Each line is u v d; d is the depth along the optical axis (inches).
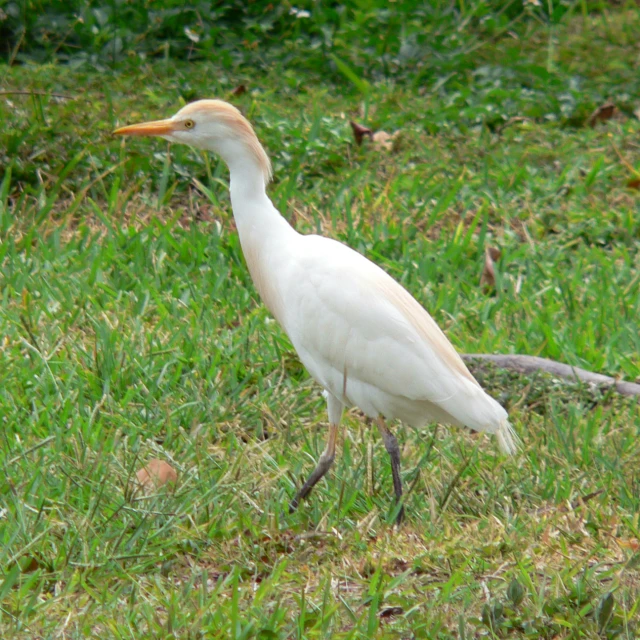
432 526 294.0
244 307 426.3
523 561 271.4
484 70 681.0
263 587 256.4
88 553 272.5
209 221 510.3
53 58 629.9
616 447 336.8
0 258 443.8
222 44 677.9
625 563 270.1
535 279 472.1
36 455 317.7
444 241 495.2
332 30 693.3
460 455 338.3
